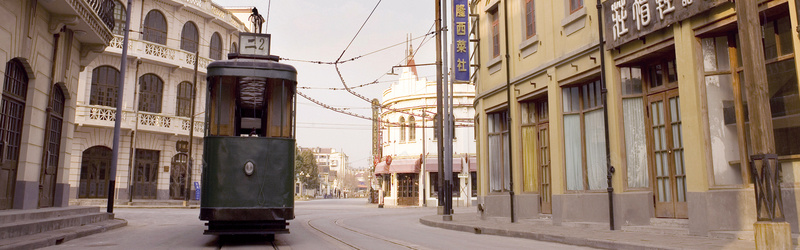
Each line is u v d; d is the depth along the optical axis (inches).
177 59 1322.6
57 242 395.9
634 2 425.1
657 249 315.9
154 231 524.4
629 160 452.4
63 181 609.6
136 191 1263.5
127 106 1238.9
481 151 717.9
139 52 1241.4
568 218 515.8
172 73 1337.4
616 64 457.7
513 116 628.4
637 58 435.8
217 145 390.0
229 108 403.2
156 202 1217.4
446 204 700.0
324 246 378.9
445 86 800.3
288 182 403.2
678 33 391.5
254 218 386.0
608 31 456.8
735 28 364.8
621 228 442.3
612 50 462.0
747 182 359.9
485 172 704.4
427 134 1596.9
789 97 331.9
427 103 1608.0
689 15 372.8
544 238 428.8
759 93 255.4
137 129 1236.5
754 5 261.7
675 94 419.8
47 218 472.4
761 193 253.9
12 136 491.2
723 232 356.2
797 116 325.7
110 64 1224.2
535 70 577.3
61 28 561.3
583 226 488.4
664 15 395.5
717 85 379.6
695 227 377.1
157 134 1301.7
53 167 592.1
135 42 1239.5
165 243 401.4
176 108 1349.7
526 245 391.2
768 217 251.0
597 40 479.5
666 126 426.3
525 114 625.6
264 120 430.0
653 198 433.7
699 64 381.1
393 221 765.9
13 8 461.7
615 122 454.6
